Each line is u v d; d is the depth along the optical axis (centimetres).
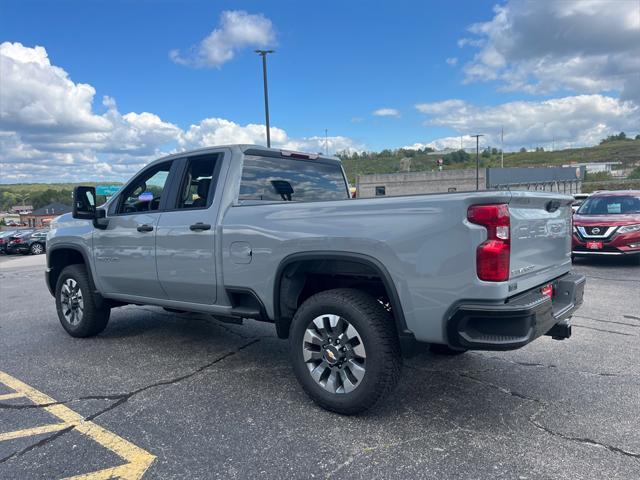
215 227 405
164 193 459
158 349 504
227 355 480
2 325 636
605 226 991
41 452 294
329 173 517
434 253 297
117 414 346
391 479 260
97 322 538
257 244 377
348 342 330
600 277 898
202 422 331
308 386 349
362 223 325
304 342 349
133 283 481
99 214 511
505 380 399
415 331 310
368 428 318
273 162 452
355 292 336
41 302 827
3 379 421
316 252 343
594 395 366
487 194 287
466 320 290
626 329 548
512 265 296
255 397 373
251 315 393
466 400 361
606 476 259
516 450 287
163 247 445
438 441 299
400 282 309
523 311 280
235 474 267
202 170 437
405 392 377
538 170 5447
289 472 268
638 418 327
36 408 359
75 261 589
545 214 348
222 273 403
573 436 303
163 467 276
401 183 5334
